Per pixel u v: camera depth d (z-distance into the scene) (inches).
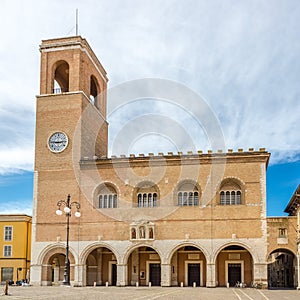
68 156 2967.5
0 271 3533.5
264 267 2642.7
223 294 1951.3
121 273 2775.6
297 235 2645.2
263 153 2751.0
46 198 2942.9
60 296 1614.2
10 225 3582.7
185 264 2886.3
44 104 3065.9
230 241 2691.9
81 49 3122.5
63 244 2859.3
